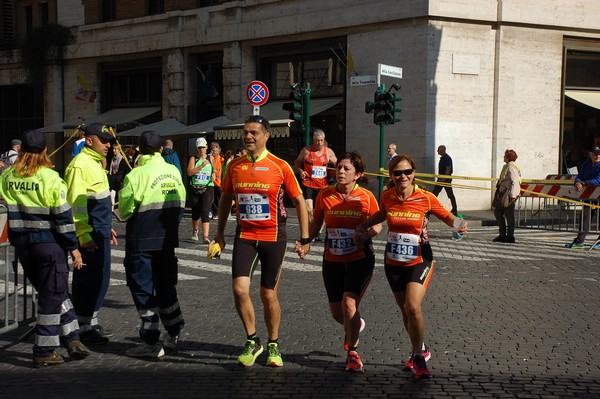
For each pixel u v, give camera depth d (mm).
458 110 21672
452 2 21266
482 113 21984
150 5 29422
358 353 6652
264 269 6145
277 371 6105
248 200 6090
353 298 6059
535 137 22625
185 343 7008
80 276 6902
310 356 6559
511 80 22156
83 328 6895
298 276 10852
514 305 8773
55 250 6188
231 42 25984
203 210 14531
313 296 9336
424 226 6004
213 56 27203
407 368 6113
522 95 22359
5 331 7176
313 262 12180
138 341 7102
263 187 6059
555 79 22750
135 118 28969
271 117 24344
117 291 9633
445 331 7449
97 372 6086
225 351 6723
